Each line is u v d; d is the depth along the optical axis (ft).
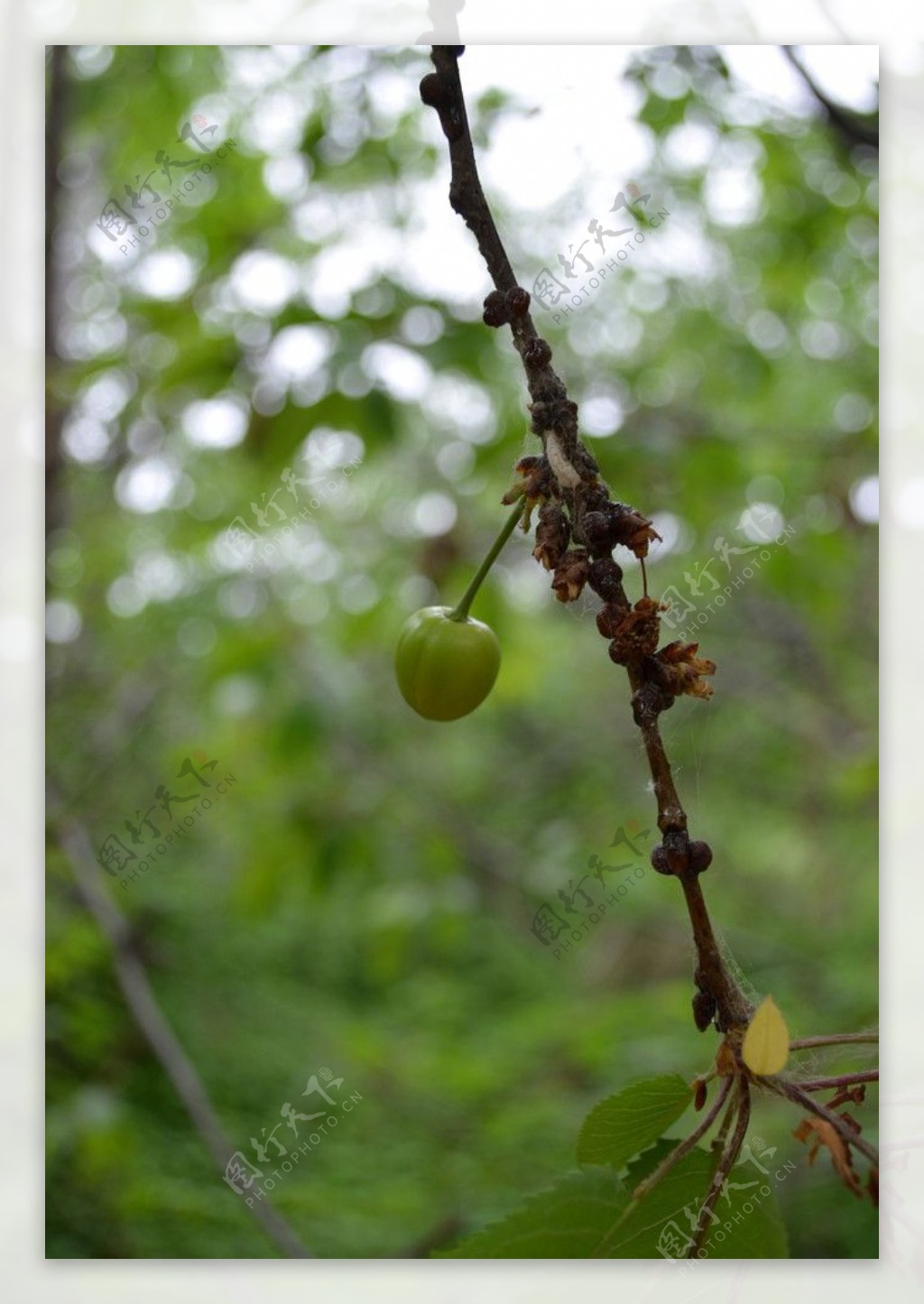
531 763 3.48
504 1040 2.97
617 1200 0.89
